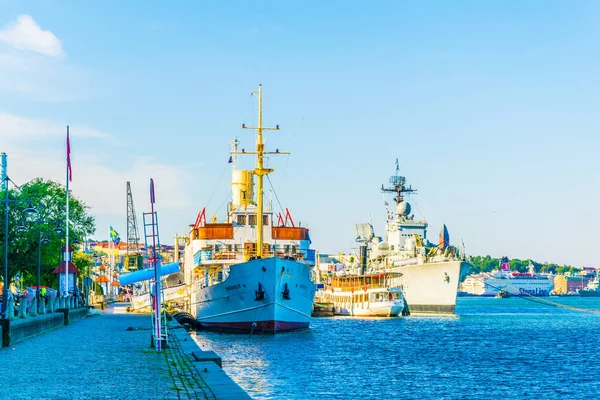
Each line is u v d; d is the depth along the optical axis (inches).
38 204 4136.3
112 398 954.1
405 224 6761.8
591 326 4761.3
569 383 1941.4
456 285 5816.9
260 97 3334.2
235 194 3929.6
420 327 4379.9
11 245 4005.9
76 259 4830.2
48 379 1140.5
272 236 3464.6
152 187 1686.8
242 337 3063.5
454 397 1694.1
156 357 1496.1
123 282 3737.7
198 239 3479.3
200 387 1058.1
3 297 2160.4
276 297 3026.6
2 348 1702.8
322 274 7559.1
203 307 3405.5
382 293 5546.3
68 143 3503.9
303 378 1939.0
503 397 1710.1
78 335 2186.3
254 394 1676.9
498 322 5221.5
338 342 3078.2
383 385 1846.7
